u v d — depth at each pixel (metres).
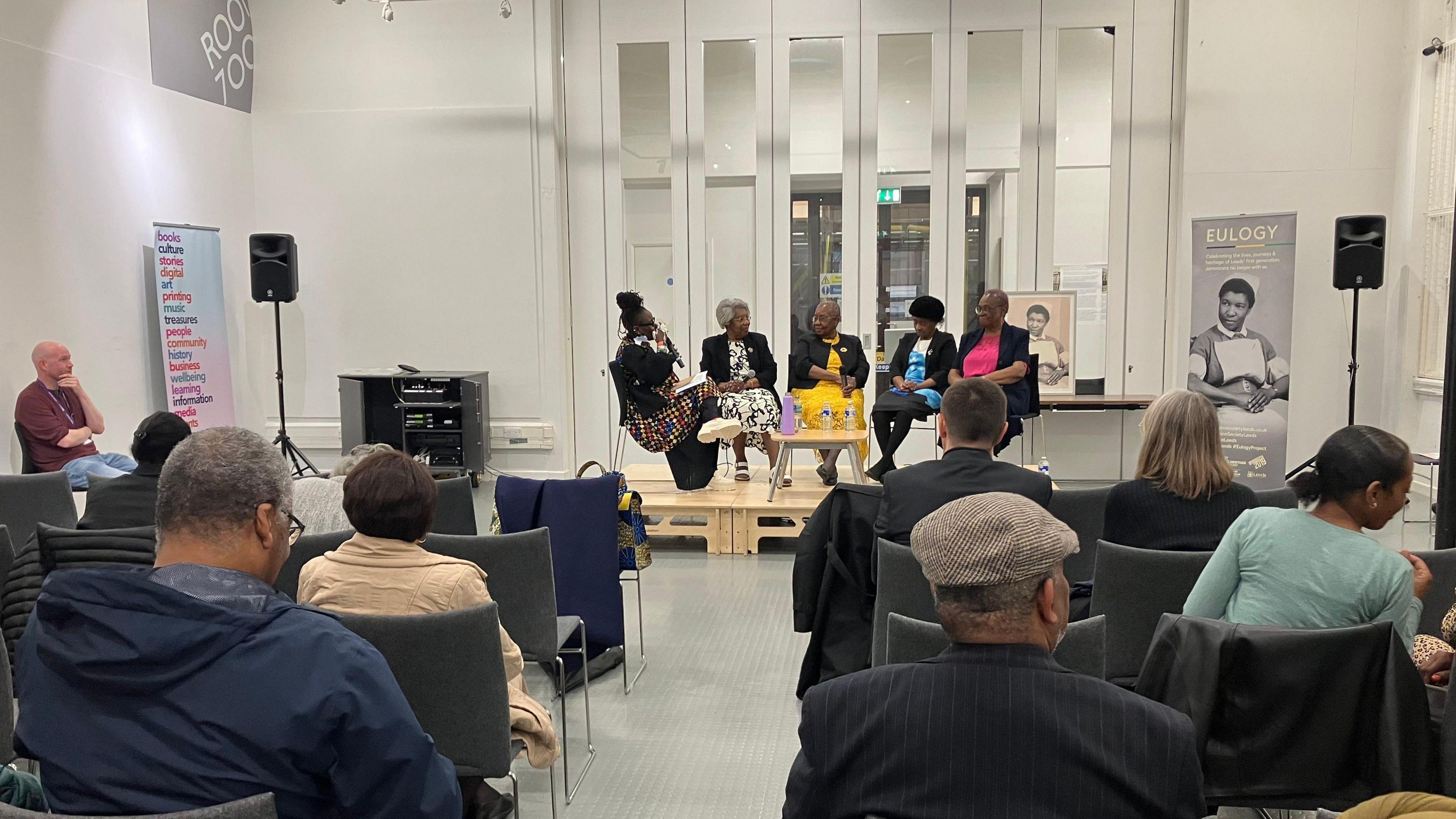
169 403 6.63
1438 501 2.77
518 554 2.68
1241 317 6.84
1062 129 7.47
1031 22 7.40
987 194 7.59
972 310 7.68
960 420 2.62
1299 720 1.75
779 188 7.77
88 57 6.05
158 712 1.20
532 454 8.01
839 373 6.31
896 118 7.62
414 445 7.59
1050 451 7.68
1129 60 7.36
